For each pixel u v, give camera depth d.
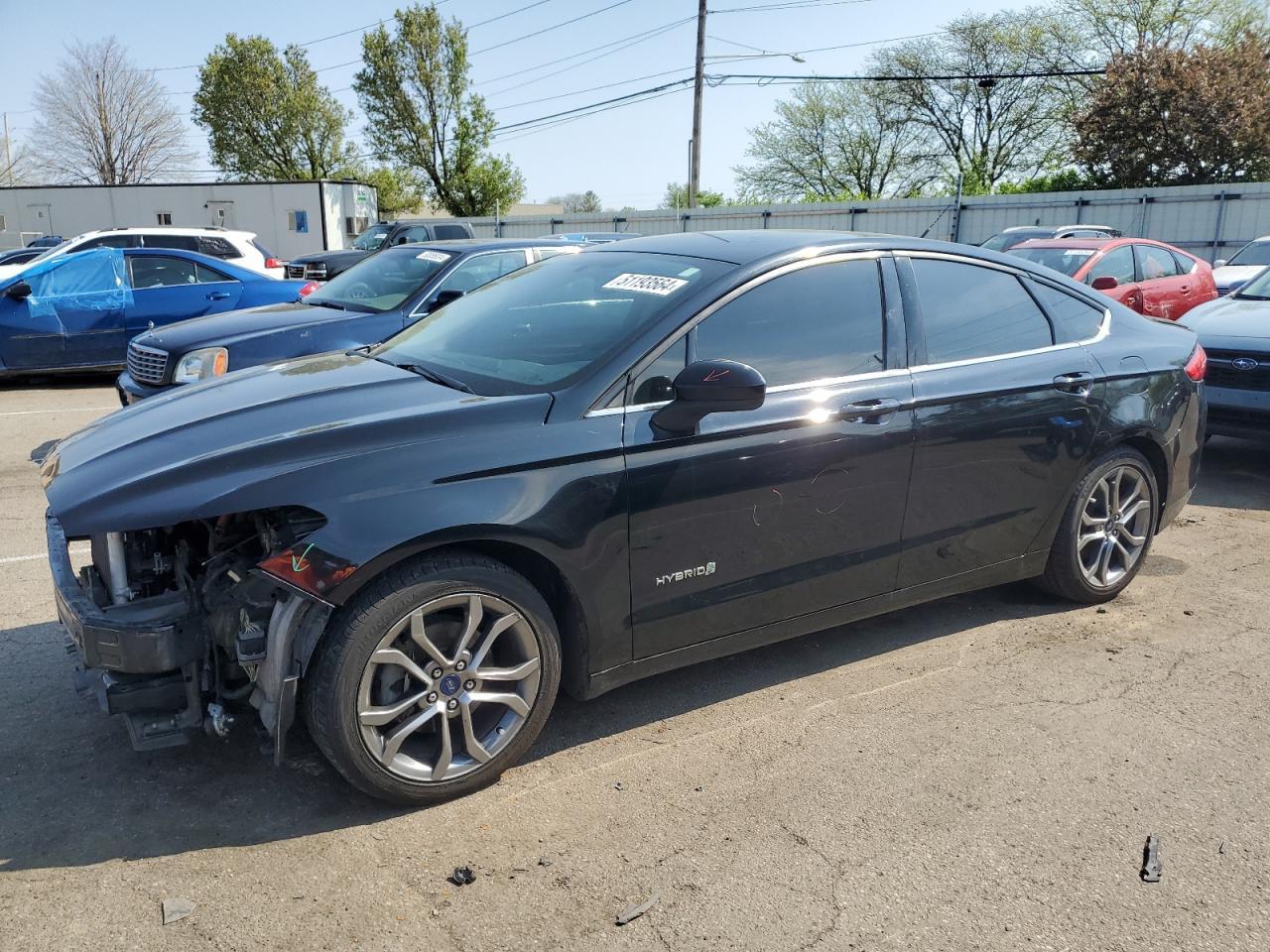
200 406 3.31
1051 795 3.01
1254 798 3.01
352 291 7.64
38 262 12.29
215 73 48.97
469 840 2.76
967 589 4.08
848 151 49.09
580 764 3.18
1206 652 4.08
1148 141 33.38
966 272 4.03
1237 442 8.34
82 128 53.09
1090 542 4.46
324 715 2.71
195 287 11.07
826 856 2.70
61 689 3.64
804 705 3.59
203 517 2.63
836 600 3.66
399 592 2.73
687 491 3.16
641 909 2.47
